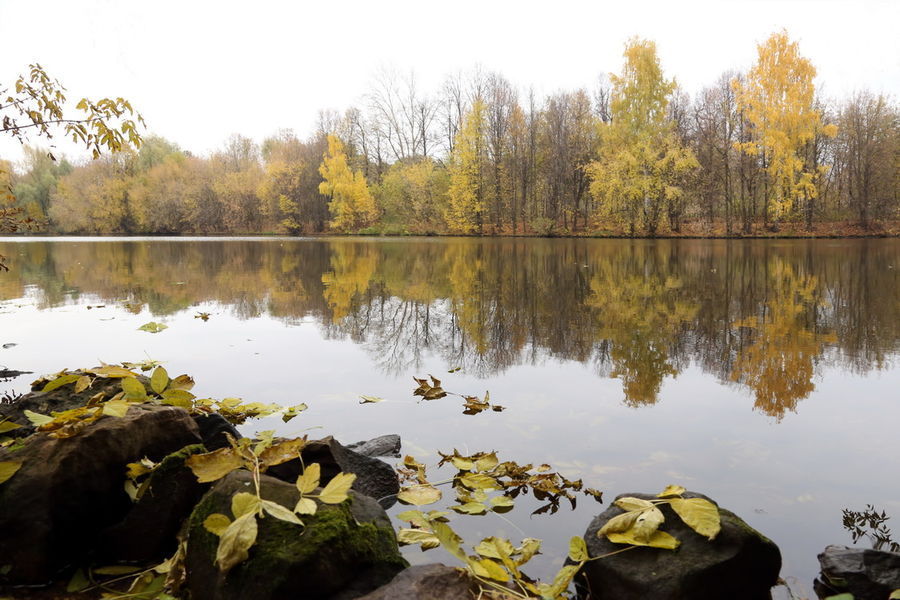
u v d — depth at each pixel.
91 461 2.30
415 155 49.47
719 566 1.81
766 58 29.12
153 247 26.70
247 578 1.73
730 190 33.19
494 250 22.64
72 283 11.35
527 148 40.69
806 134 29.47
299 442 2.52
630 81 31.42
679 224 35.72
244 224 52.50
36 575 2.09
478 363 4.84
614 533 2.00
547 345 5.50
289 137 56.03
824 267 13.52
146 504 2.28
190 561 1.91
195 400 3.52
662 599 1.76
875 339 5.57
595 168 32.19
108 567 2.19
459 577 1.76
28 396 3.28
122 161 54.72
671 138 31.20
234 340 5.81
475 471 2.78
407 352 5.27
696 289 9.71
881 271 12.46
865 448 2.97
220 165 54.97
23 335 6.05
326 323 6.79
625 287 10.14
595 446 3.05
